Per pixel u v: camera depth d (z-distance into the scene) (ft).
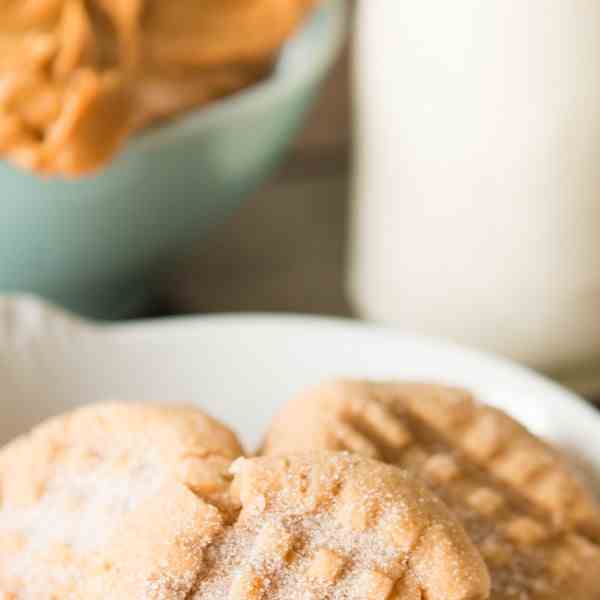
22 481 1.28
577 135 1.54
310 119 1.98
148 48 1.62
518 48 1.53
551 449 1.36
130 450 1.26
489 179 1.58
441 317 1.66
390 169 1.65
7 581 1.23
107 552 1.17
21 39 1.55
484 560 1.24
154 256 1.69
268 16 1.67
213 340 1.53
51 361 1.50
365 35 1.64
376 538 1.15
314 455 1.19
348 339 1.53
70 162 1.51
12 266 1.62
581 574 1.28
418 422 1.33
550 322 1.62
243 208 1.90
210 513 1.16
